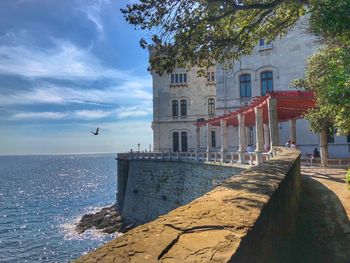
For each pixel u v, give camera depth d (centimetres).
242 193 547
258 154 2453
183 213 431
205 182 3266
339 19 998
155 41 1630
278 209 646
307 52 4184
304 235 985
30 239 4984
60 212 7212
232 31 1748
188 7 1582
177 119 6059
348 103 1060
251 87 4516
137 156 4959
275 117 2284
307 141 4106
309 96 2336
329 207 1216
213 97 5981
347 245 912
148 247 314
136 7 1567
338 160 2688
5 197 9938
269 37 1883
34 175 18838
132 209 4703
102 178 16625
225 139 3141
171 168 3984
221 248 325
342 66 1051
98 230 4900
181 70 6097
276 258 613
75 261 283
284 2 1540
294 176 1095
